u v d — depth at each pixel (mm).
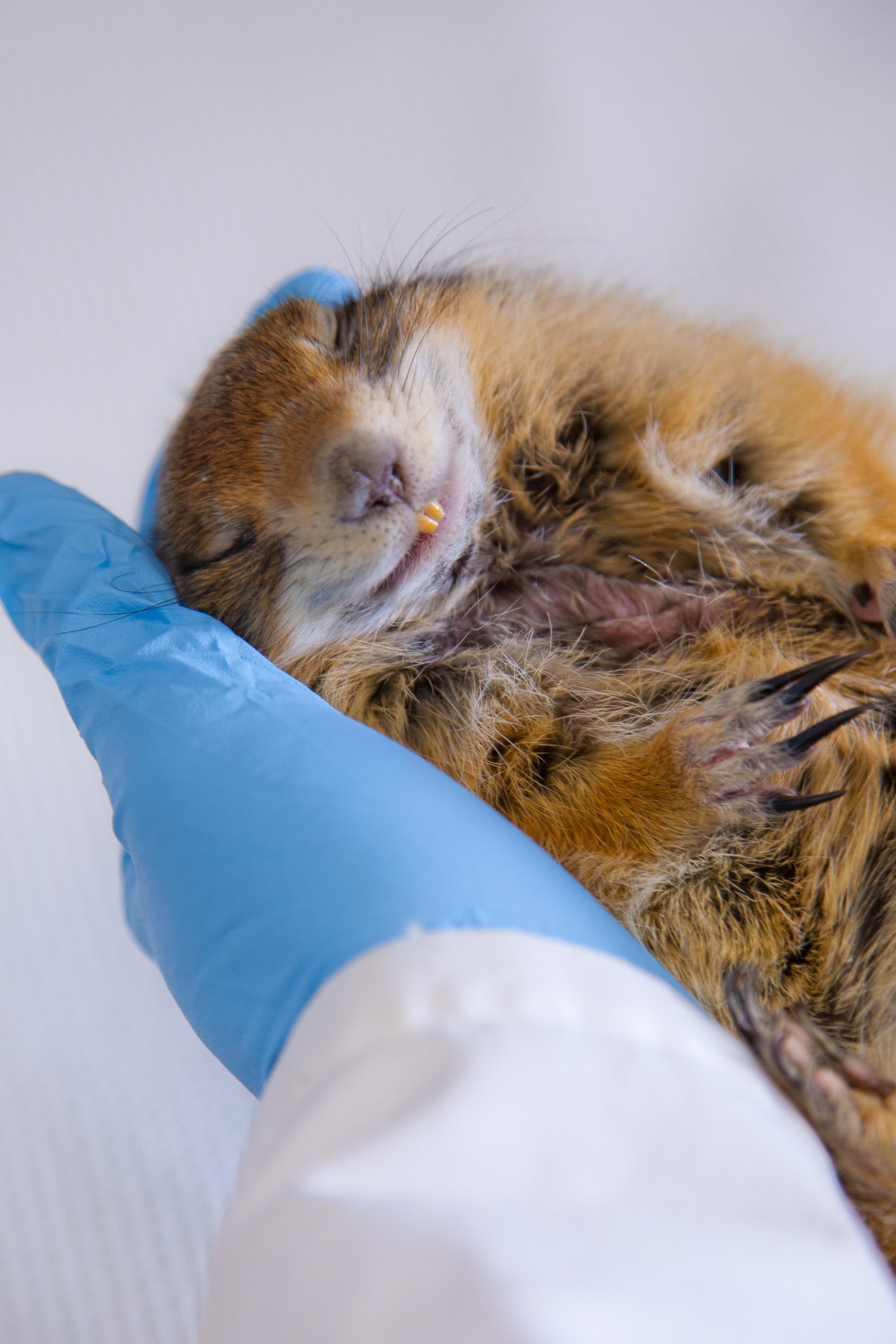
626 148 382
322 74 382
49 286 369
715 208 379
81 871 347
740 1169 231
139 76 377
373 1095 247
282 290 348
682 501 310
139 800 291
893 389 334
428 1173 217
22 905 344
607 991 261
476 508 312
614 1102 242
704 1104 246
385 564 301
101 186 374
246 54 381
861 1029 291
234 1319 210
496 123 382
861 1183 280
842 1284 205
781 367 320
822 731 283
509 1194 214
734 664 304
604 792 293
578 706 305
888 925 292
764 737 296
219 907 282
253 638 309
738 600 309
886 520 305
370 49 384
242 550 305
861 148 383
